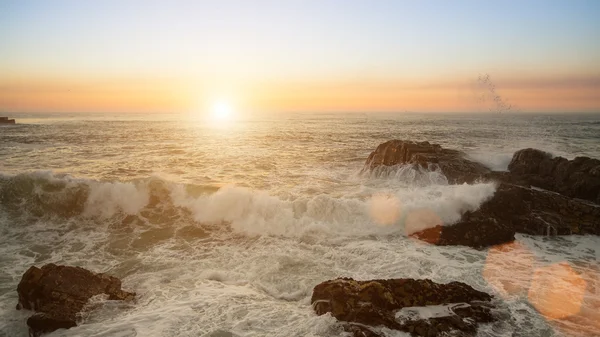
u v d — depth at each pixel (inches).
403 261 380.2
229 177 767.1
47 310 278.5
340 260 386.9
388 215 478.9
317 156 1074.7
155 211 512.7
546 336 261.9
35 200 516.7
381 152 877.8
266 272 360.5
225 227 478.0
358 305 273.9
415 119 3811.5
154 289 327.9
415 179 734.5
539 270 370.0
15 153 1048.2
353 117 4429.1
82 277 316.5
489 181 639.1
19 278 356.5
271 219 477.4
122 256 406.0
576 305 304.0
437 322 266.5
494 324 274.2
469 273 358.6
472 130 2100.1
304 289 329.1
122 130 1948.8
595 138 1567.4
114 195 523.5
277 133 1875.0
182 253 411.5
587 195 620.1
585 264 387.2
